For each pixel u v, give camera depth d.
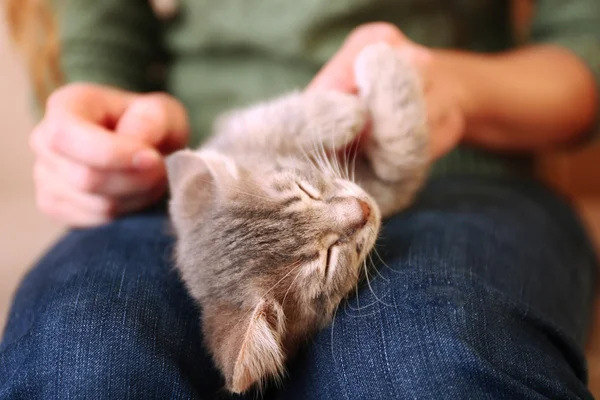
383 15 0.43
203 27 0.45
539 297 0.32
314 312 0.33
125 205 0.37
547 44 0.46
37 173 0.39
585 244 0.41
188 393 0.29
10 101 0.63
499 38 0.49
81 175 0.35
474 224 0.35
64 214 0.38
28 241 0.59
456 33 0.45
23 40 0.45
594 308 0.41
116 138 0.35
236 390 0.29
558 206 0.42
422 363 0.28
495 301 0.30
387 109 0.37
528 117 0.42
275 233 0.34
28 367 0.28
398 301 0.30
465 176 0.42
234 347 0.30
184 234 0.35
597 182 0.65
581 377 0.32
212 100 0.46
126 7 0.47
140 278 0.32
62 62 0.45
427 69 0.38
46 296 0.31
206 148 0.40
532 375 0.28
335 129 0.37
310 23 0.43
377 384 0.28
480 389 0.27
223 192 0.35
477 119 0.41
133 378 0.28
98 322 0.29
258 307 0.32
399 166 0.37
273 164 0.37
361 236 0.34
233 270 0.33
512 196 0.40
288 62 0.44
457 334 0.28
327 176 0.36
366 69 0.38
